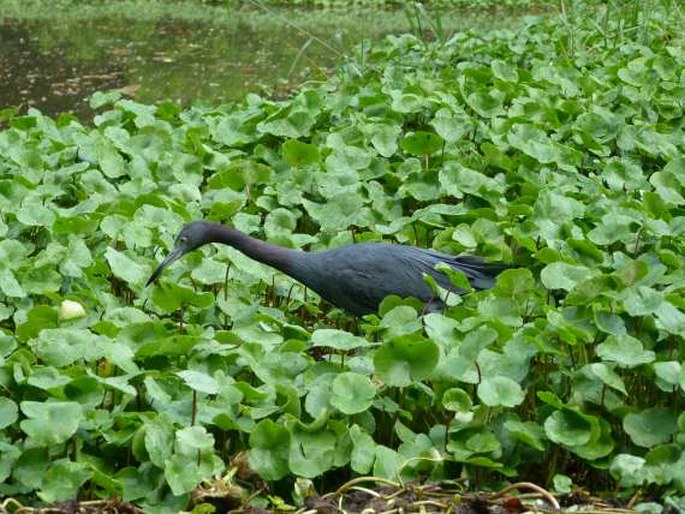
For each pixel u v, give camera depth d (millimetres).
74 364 5945
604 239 7555
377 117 10602
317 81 13969
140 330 6094
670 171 9039
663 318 5844
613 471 5262
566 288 6551
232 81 16359
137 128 10344
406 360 5559
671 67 12242
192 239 7297
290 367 5934
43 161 9023
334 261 7199
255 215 8547
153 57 18156
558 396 5953
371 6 25531
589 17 16500
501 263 7469
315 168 9195
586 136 9914
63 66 17250
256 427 5273
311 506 5125
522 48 14336
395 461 5379
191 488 4965
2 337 5871
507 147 9773
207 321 7047
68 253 7227
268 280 7375
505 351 5797
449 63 13984
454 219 8195
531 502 5227
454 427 5488
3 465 5102
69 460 5168
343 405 5395
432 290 7148
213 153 9477
